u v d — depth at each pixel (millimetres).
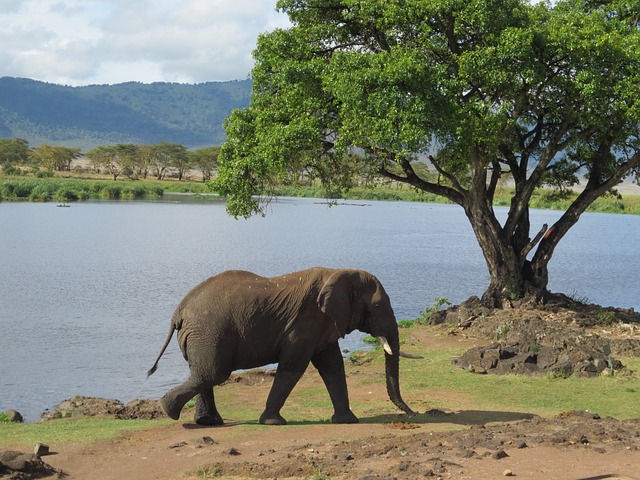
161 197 156250
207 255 54281
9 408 16031
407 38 22328
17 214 93312
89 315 28234
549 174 27516
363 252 58312
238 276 12641
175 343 23344
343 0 22766
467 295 35312
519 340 19625
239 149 23438
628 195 185750
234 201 23203
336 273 12289
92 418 13688
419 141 19859
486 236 24578
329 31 23391
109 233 70875
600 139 24172
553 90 22703
